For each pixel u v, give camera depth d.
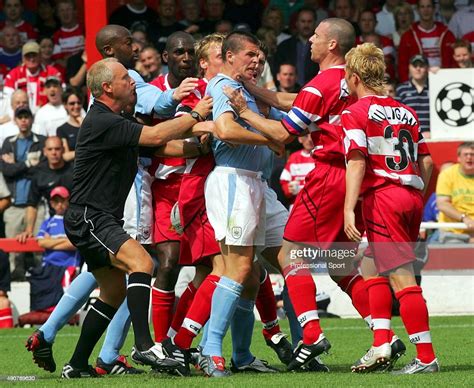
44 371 27.20
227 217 24.30
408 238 23.83
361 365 24.19
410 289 23.72
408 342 33.25
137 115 27.08
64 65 55.41
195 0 54.34
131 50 28.42
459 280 42.69
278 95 26.38
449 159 45.94
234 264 24.52
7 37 56.03
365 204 23.91
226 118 23.81
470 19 55.72
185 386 21.67
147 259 23.47
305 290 24.81
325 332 36.75
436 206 45.56
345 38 24.80
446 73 46.06
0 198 45.88
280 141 24.23
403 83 51.25
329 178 24.62
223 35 26.89
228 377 23.81
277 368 26.62
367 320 25.17
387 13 55.16
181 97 25.97
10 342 35.59
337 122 24.61
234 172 24.48
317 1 56.78
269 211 25.89
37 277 42.38
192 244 25.95
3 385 22.77
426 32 52.94
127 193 24.19
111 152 23.67
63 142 47.62
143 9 53.41
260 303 26.66
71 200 24.06
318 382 22.11
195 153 25.03
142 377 24.28
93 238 23.66
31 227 45.31
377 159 23.70
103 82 23.80
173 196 27.86
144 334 23.36
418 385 21.12
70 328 40.41
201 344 26.34
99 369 25.94
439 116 46.09
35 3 58.22
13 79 53.06
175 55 28.27
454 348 30.88
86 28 46.81
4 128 49.78
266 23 53.50
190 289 27.09
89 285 25.16
